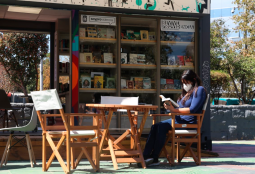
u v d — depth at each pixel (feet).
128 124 20.59
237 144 27.32
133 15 21.06
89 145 13.30
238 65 46.83
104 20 20.62
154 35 21.90
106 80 20.84
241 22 51.06
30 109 27.89
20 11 24.03
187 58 22.07
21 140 17.07
